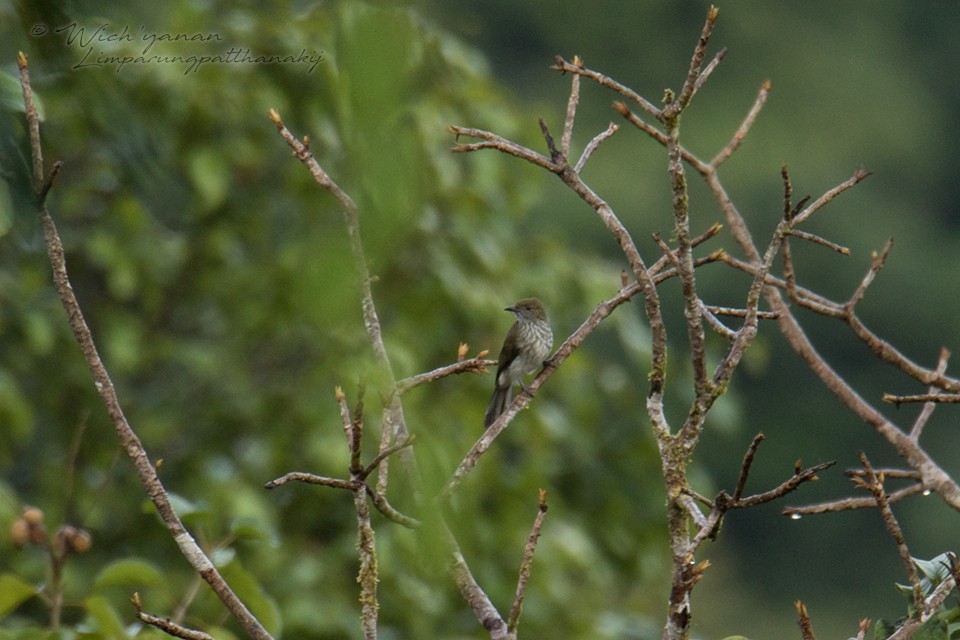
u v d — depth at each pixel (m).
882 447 36.25
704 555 27.14
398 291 12.38
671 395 14.25
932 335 41.81
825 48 45.84
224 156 12.27
